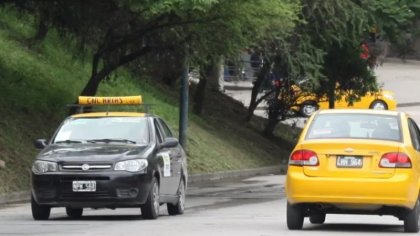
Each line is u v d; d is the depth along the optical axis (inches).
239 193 2377.0
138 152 1534.2
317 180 1270.9
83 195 1491.1
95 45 2785.4
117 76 3102.9
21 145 2368.4
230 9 2201.0
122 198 1493.6
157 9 2057.1
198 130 3329.2
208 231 1323.8
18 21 3147.1
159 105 3329.2
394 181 1255.5
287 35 2763.3
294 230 1342.3
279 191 2458.2
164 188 1601.9
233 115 3973.9
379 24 3245.6
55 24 2623.0
